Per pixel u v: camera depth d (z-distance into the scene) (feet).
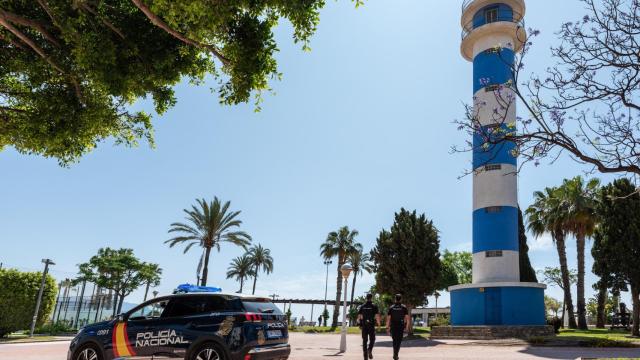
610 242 106.83
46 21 29.94
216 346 27.25
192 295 29.50
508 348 63.46
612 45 27.40
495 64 103.35
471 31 110.01
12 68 31.81
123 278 197.77
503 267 95.14
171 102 35.17
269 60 30.42
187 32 27.78
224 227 131.85
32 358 49.29
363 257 221.25
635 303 101.19
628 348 61.05
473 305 94.43
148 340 29.01
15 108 35.27
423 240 96.43
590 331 115.03
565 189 133.18
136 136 41.32
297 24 26.37
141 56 29.91
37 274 102.89
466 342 73.82
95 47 27.71
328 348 65.05
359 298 252.42
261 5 26.03
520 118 29.25
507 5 108.78
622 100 27.30
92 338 30.58
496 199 98.07
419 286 93.81
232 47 29.66
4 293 96.73
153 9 24.04
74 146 37.45
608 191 109.29
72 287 184.03
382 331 118.52
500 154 99.71
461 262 211.00
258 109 31.35
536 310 91.86
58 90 33.45
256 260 263.08
